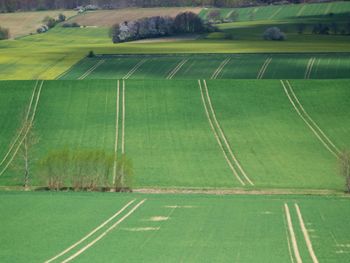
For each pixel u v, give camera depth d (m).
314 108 98.50
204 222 49.94
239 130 91.75
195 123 93.94
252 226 48.62
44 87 104.75
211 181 73.56
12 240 44.12
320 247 42.28
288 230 47.38
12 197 60.59
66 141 87.44
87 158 68.25
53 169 68.81
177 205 57.19
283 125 93.38
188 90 104.00
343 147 85.75
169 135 89.69
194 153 83.75
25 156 73.56
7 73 116.19
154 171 77.19
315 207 57.09
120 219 50.78
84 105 99.19
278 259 39.41
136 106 99.06
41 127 92.00
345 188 70.50
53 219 50.78
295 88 104.25
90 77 112.81
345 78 109.38
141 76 112.75
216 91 103.69
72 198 60.25
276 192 68.44
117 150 84.38
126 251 41.06
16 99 100.69
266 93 102.94
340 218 51.91
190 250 41.44
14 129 91.12
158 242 43.38
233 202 59.56
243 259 39.41
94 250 41.34
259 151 84.69
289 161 81.00
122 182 68.12
